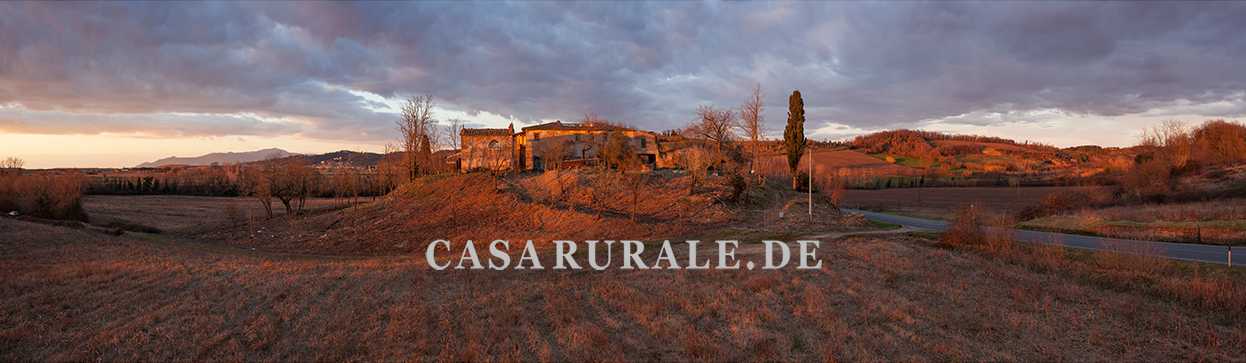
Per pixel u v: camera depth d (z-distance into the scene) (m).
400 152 68.00
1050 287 20.12
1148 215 39.16
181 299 19.98
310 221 50.16
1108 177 79.12
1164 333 15.05
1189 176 61.81
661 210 45.25
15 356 14.27
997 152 164.12
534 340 14.91
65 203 56.34
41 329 16.03
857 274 22.61
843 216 45.94
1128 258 23.50
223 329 16.44
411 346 14.56
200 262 29.27
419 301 19.14
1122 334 15.01
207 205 82.50
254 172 61.97
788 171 93.88
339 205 65.56
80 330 16.17
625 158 57.66
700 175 49.59
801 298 19.16
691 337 14.67
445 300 19.28
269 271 25.98
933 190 96.62
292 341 15.30
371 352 14.14
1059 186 91.31
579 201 48.53
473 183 56.38
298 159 63.16
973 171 129.38
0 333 15.50
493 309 17.80
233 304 19.09
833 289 20.12
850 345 14.40
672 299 18.91
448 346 14.38
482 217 44.97
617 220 41.00
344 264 29.33
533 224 42.19
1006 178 108.44
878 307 17.67
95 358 13.93
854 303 18.47
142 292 21.12
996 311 17.31
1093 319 16.31
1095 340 14.60
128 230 49.44
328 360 13.74
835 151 171.62
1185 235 30.19
